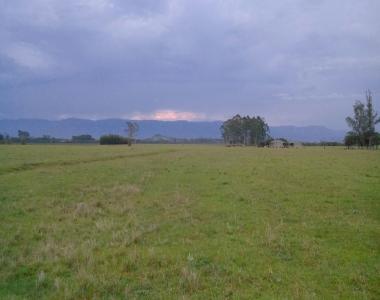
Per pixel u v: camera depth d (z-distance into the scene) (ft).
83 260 35.60
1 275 32.78
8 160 147.84
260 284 30.86
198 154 237.25
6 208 59.00
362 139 408.26
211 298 28.45
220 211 57.47
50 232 45.62
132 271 33.42
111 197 69.67
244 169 123.95
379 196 71.97
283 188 80.84
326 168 130.31
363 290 30.12
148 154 230.27
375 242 42.60
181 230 46.55
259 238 43.11
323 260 36.45
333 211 58.80
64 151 243.40
